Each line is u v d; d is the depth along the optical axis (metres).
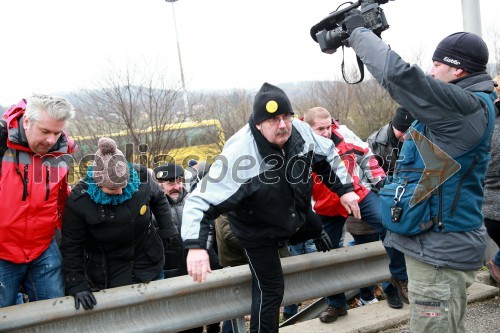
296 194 2.84
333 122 3.95
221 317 3.10
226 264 3.74
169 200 4.20
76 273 2.81
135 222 3.01
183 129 12.08
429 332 2.48
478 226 2.47
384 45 2.40
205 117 13.93
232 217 2.94
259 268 2.95
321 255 3.47
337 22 2.80
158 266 3.24
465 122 2.31
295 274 3.40
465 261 2.43
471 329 3.52
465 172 2.40
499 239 3.85
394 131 3.84
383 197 2.66
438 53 2.52
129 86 12.22
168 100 12.39
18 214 2.69
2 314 2.57
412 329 2.56
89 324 2.77
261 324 2.95
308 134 2.99
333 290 3.53
